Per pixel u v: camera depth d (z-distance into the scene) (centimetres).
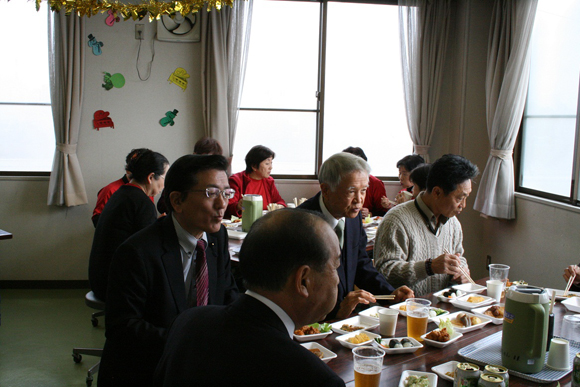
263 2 473
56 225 465
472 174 224
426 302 171
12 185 458
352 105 491
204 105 461
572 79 367
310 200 211
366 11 480
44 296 446
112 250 255
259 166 418
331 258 97
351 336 161
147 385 157
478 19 456
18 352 327
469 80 461
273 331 92
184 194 162
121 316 154
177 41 462
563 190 377
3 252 463
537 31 414
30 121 462
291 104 488
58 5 256
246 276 97
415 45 468
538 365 136
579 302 202
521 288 140
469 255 482
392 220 238
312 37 482
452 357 149
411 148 501
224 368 89
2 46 452
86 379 286
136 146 470
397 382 133
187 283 173
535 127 416
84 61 447
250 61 479
